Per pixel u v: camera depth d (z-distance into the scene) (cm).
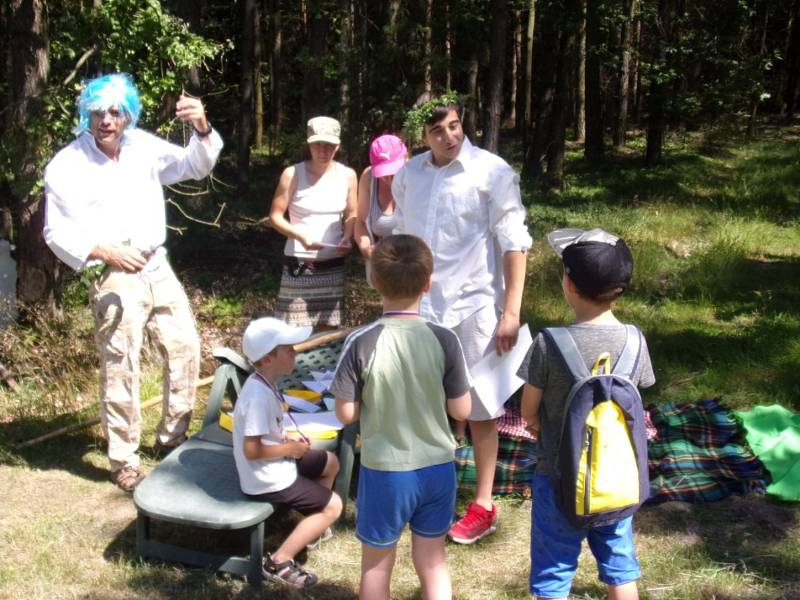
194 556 372
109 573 371
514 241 373
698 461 475
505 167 379
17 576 366
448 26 1332
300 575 361
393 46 1173
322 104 1259
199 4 1038
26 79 650
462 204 379
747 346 698
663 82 1889
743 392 595
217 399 440
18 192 647
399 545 398
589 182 1792
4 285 679
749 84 2038
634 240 1119
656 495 438
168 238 1045
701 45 1947
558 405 283
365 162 1193
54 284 692
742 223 1234
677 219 1252
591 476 271
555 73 1745
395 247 297
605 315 289
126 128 444
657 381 620
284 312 552
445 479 300
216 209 1256
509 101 2816
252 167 1848
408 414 293
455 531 398
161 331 457
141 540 379
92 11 670
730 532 408
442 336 301
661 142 1995
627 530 290
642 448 279
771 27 2920
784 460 466
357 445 459
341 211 540
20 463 478
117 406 442
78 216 427
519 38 2402
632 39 2158
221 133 2198
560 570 292
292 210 540
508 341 372
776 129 2627
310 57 1237
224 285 928
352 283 920
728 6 2036
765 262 1046
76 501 438
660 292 906
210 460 397
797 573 373
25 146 647
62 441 511
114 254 423
